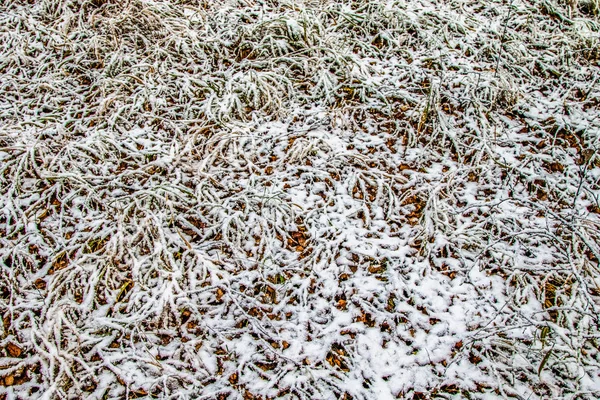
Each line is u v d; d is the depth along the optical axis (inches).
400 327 122.3
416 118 172.6
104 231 137.3
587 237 134.7
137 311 123.3
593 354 115.4
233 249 135.2
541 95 185.5
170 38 196.1
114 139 162.6
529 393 109.7
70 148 156.2
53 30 198.2
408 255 137.2
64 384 108.7
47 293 123.3
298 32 195.6
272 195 146.3
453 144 165.3
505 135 170.4
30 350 114.7
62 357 109.6
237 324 122.8
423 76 190.1
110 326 117.4
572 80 188.7
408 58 199.3
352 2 221.1
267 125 173.2
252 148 162.9
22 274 129.6
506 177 157.5
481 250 138.0
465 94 179.6
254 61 193.6
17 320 119.0
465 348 116.5
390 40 203.2
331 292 128.8
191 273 131.0
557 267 125.0
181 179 153.9
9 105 173.8
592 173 157.4
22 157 150.1
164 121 171.8
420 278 131.7
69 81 184.4
